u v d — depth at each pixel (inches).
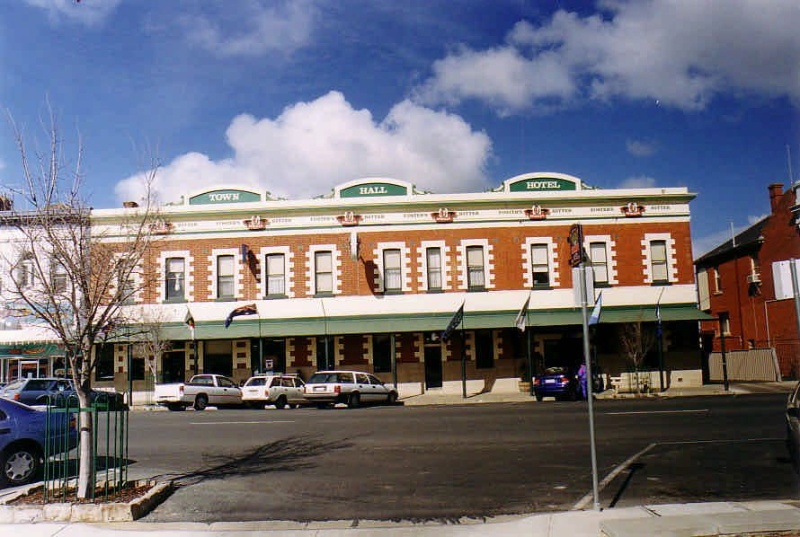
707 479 446.6
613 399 1093.1
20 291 430.3
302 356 1315.2
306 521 364.5
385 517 370.6
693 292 1305.4
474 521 358.0
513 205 1326.3
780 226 1408.7
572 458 532.4
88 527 354.6
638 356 1263.5
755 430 658.2
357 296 1300.4
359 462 532.1
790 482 432.8
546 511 377.1
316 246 1314.0
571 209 1326.3
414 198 1318.9
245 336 1243.2
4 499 404.5
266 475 486.3
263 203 1317.7
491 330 1325.0
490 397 1199.6
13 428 470.3
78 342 415.2
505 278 1307.8
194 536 337.4
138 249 503.2
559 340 1328.7
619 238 1318.9
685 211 1327.5
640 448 571.2
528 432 680.4
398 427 741.9
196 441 654.5
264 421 824.3
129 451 600.4
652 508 365.4
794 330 1358.3
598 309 1219.2
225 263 1318.9
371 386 1119.6
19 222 454.0
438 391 1304.1
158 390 1080.2
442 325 1258.0
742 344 1555.1
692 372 1302.9
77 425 503.5
